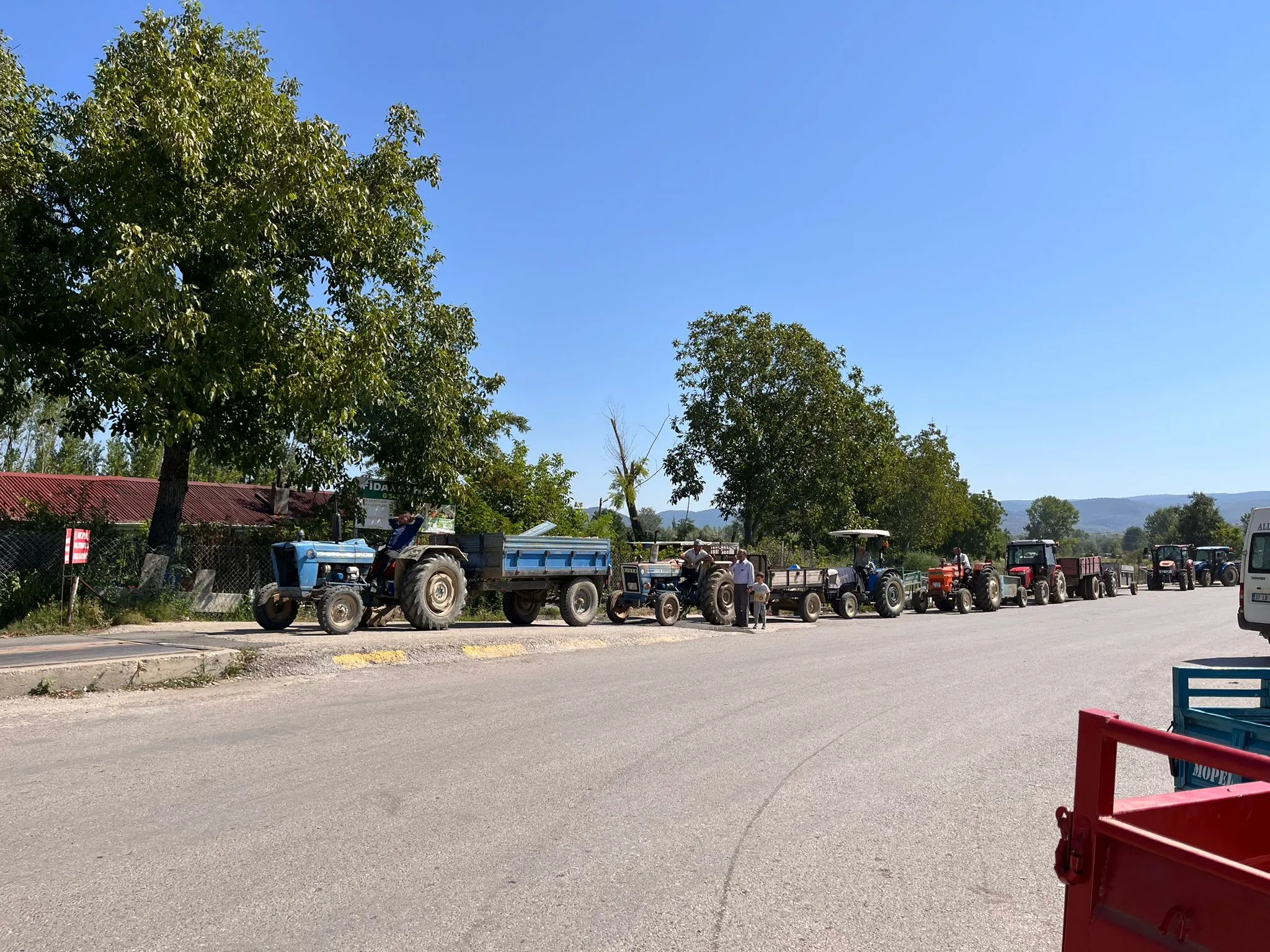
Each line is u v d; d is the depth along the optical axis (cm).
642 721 770
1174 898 190
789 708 842
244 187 1521
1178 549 3950
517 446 2378
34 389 1588
